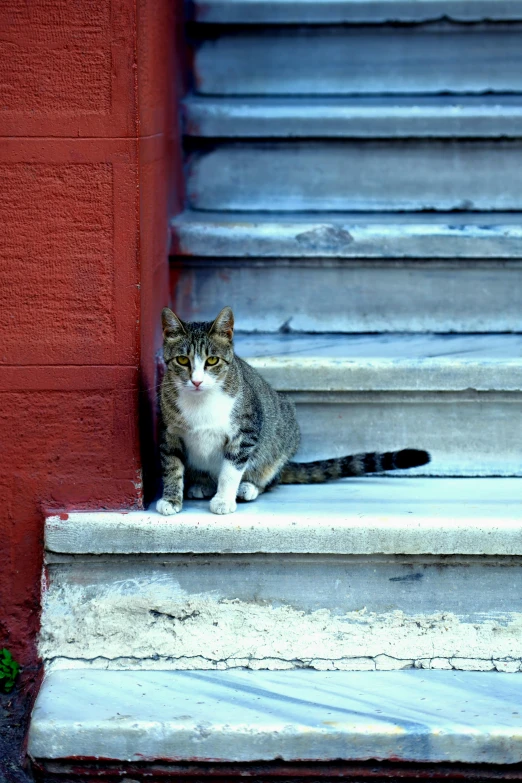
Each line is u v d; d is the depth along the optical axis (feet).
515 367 11.29
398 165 14.14
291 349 12.24
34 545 10.16
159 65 11.69
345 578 9.93
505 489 11.04
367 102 14.47
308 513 10.00
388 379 11.38
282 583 9.96
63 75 9.42
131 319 9.82
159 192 11.73
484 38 14.76
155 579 9.97
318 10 14.71
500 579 9.87
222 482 10.32
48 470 10.07
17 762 9.14
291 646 9.94
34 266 9.71
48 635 9.98
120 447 10.03
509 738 8.63
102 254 9.71
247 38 14.92
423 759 8.70
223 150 14.30
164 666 9.93
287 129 14.03
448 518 9.77
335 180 14.28
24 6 9.28
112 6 9.32
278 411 11.09
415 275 12.97
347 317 13.16
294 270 13.05
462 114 13.75
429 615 9.93
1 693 9.96
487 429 11.64
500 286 12.95
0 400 9.92
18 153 9.51
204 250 12.82
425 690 9.42
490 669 9.86
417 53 14.87
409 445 11.76
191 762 8.81
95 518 9.86
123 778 8.95
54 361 9.86
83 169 9.57
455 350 12.05
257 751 8.74
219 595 9.96
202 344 10.07
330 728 8.70
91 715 8.88
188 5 14.73
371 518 9.80
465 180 14.11
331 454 11.86
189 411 10.19
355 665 9.90
